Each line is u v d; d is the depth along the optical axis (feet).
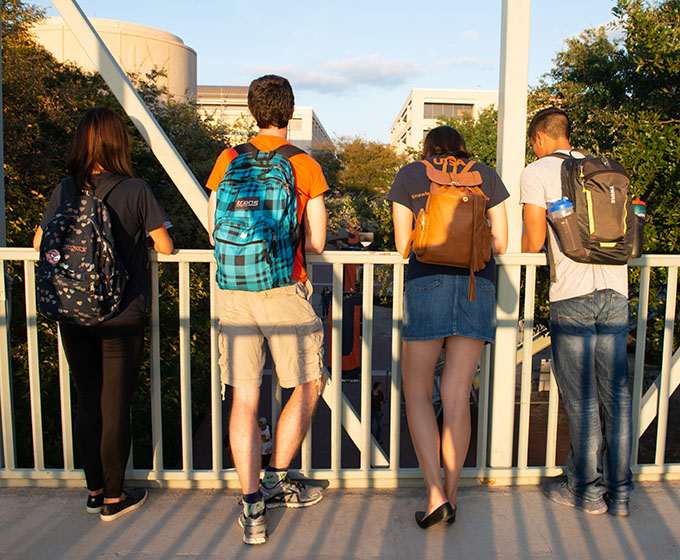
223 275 6.25
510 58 8.54
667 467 8.38
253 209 6.18
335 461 8.15
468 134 80.59
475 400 25.39
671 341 8.16
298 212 6.53
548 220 7.49
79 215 6.43
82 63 75.20
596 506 7.43
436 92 231.91
